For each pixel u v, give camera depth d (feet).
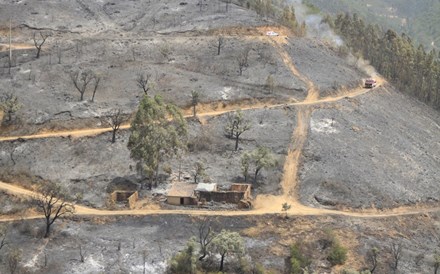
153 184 375.25
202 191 360.28
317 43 639.35
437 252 341.00
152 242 320.29
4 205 356.18
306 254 319.27
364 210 368.68
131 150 366.84
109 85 497.05
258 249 319.47
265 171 391.86
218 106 478.59
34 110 448.24
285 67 552.41
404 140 475.72
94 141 416.05
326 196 373.20
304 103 492.13
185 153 407.64
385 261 323.16
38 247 313.94
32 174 382.42
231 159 406.41
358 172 401.90
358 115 491.72
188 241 310.45
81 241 319.88
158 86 497.87
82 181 376.68
